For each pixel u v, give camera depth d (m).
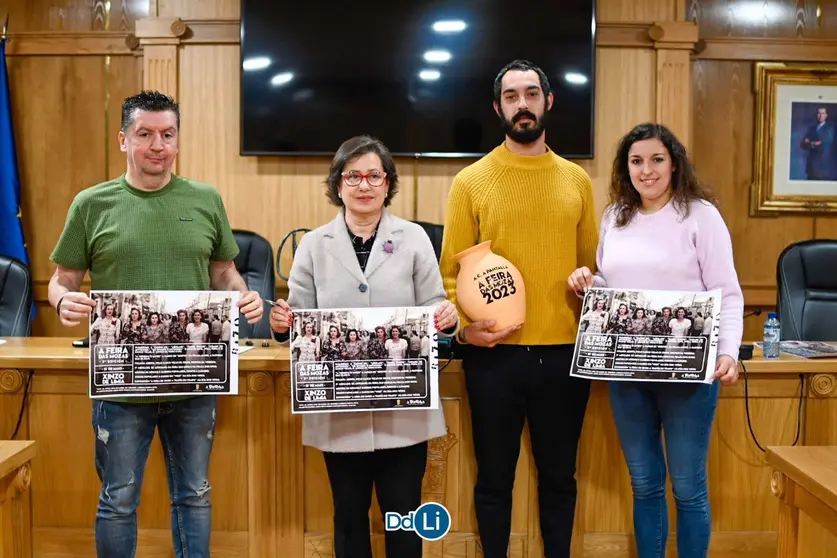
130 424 1.70
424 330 1.65
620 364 1.76
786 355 2.22
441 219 3.64
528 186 1.86
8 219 3.63
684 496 1.81
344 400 1.64
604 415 2.16
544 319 1.85
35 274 3.79
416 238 1.74
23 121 3.74
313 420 1.70
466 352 1.92
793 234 3.83
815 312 2.62
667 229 1.80
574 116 3.53
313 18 3.50
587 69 3.51
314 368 1.64
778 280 2.69
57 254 1.72
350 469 1.71
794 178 3.79
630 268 1.82
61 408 2.15
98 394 1.64
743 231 3.82
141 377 1.66
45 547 2.17
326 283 1.70
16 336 2.55
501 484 1.88
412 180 3.63
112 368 1.65
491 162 1.91
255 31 3.49
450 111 3.54
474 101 3.54
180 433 1.77
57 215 3.78
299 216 3.62
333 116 3.54
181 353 1.68
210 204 1.81
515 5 3.51
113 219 1.70
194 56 3.56
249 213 3.62
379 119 3.55
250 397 2.13
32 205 3.77
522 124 1.82
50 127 3.74
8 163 3.63
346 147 1.67
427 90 3.54
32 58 3.72
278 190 3.61
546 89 1.87
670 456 1.82
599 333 1.77
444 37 3.52
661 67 3.56
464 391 2.13
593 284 1.92
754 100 3.76
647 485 1.87
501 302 1.79
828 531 1.28
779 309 2.66
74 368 2.12
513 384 1.85
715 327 1.72
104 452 1.71
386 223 1.73
